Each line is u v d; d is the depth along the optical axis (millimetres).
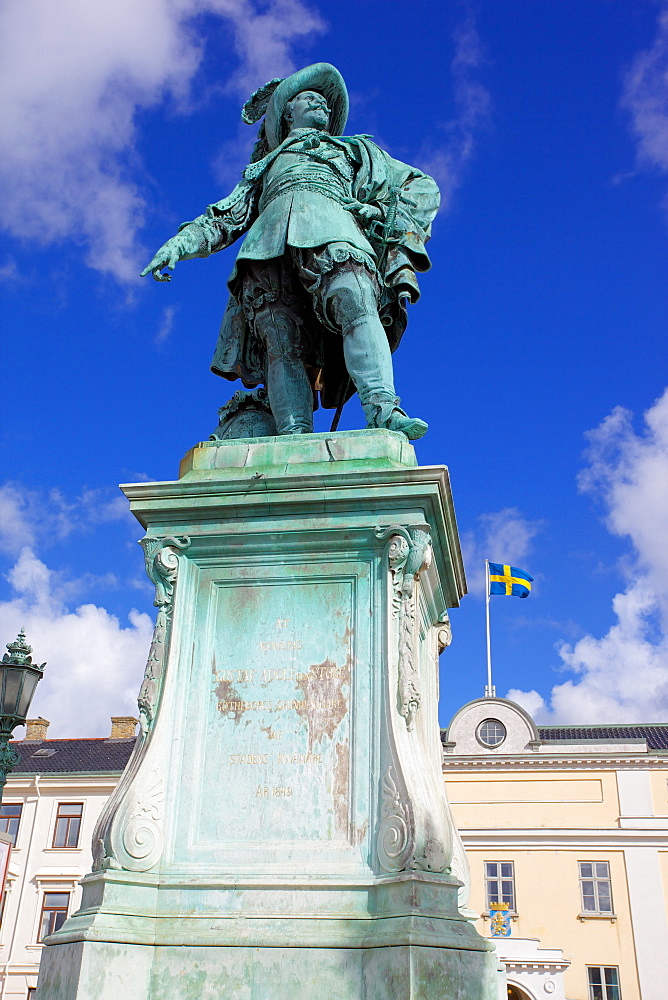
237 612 2848
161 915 2432
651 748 23875
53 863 21062
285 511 2900
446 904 2355
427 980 2172
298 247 3432
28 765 23000
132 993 2316
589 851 22328
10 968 20109
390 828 2432
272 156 3811
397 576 2744
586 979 21219
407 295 3707
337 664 2723
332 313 3465
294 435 3125
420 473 2828
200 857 2535
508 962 20344
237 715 2713
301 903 2404
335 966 2279
